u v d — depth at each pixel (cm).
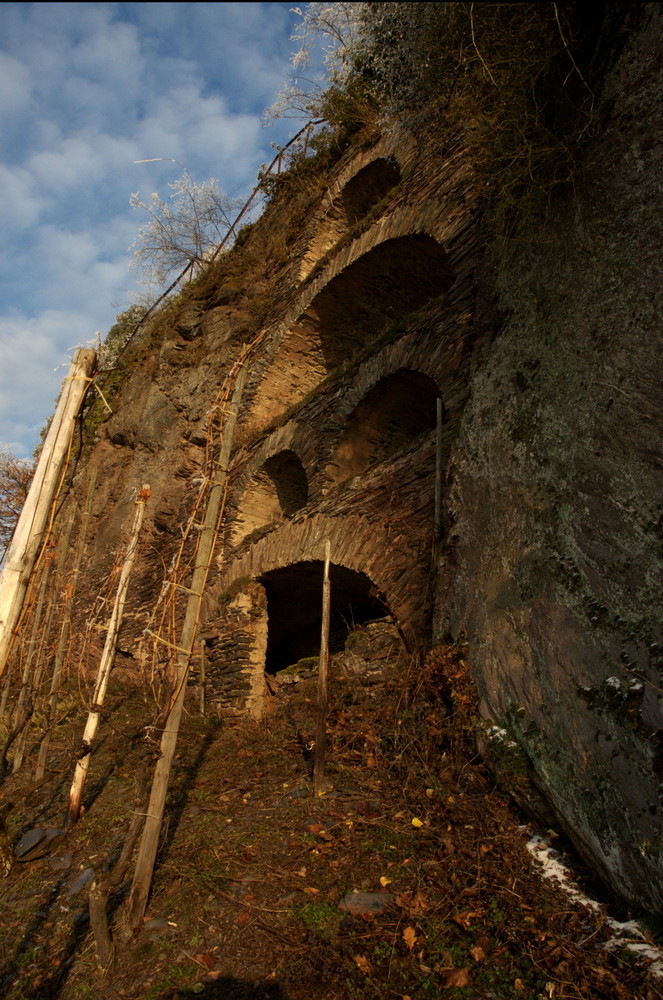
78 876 473
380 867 419
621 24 544
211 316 1518
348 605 1002
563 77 570
